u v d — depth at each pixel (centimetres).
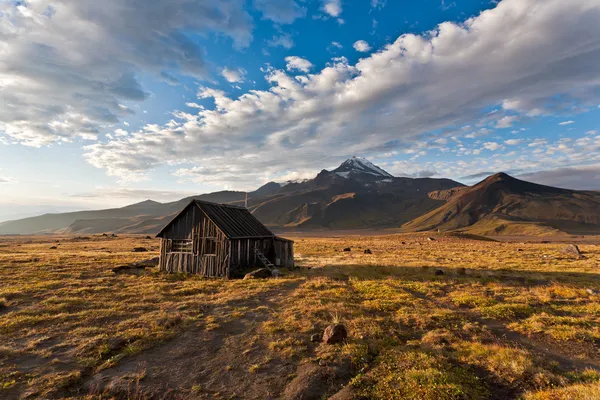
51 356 1020
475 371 916
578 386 768
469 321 1372
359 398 786
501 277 2433
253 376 916
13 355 1016
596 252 5044
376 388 823
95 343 1107
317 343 1127
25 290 1827
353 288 2048
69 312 1470
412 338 1184
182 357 1041
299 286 2100
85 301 1641
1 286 1961
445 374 858
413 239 10100
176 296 1833
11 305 1561
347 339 1133
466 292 1920
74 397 809
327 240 11675
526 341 1173
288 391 834
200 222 2811
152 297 1764
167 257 2892
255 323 1351
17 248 5938
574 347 1105
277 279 2345
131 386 859
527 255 4459
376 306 1571
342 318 1393
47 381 869
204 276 2627
